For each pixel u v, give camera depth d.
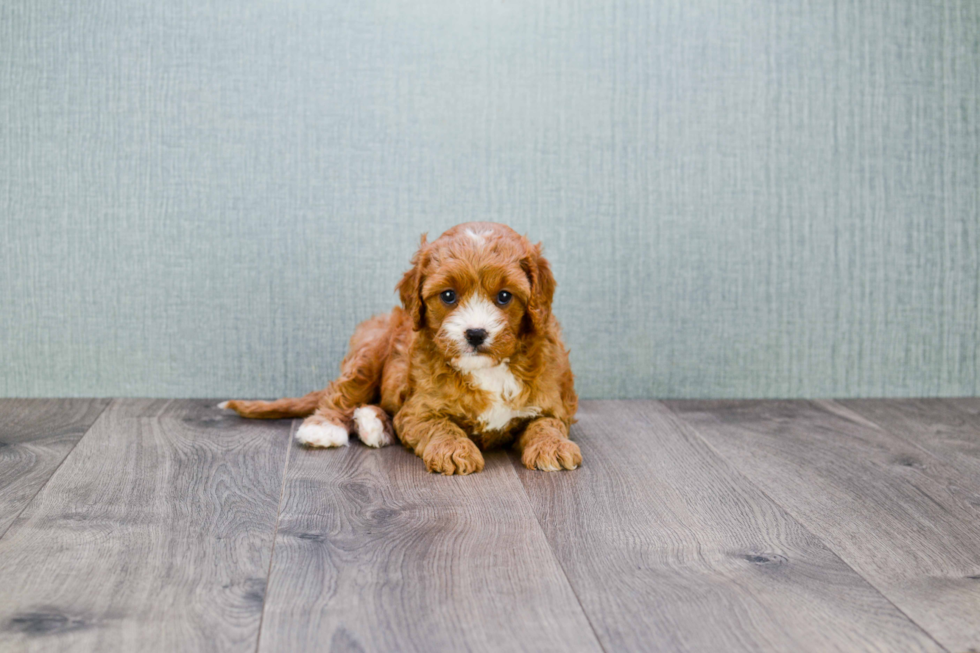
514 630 1.35
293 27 2.84
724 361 3.07
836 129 3.02
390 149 2.91
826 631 1.36
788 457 2.33
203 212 2.89
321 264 2.93
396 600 1.44
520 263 2.19
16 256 2.87
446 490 2.02
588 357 3.03
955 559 1.65
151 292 2.91
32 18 2.79
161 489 2.00
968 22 3.02
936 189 3.07
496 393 2.25
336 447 2.38
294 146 2.88
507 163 2.94
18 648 1.27
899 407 2.97
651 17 2.92
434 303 2.18
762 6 2.95
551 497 1.98
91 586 1.48
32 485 2.01
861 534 1.78
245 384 2.97
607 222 2.98
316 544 1.68
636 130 2.95
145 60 2.82
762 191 3.01
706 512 1.89
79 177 2.85
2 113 2.81
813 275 3.07
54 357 2.92
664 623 1.38
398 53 2.88
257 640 1.31
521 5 2.89
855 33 2.99
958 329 3.13
